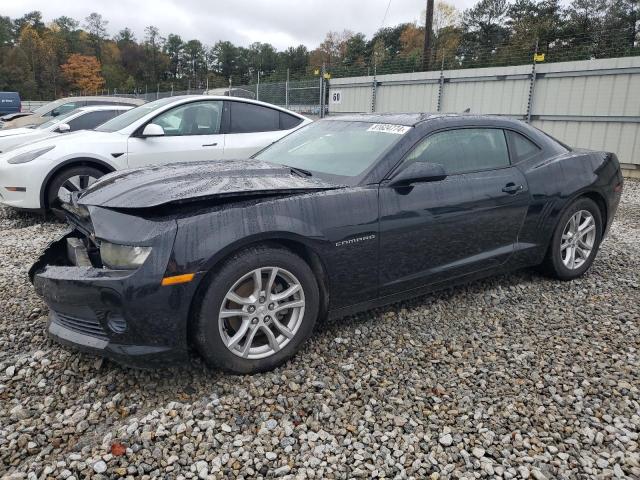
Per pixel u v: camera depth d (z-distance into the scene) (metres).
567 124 12.46
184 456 2.29
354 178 3.32
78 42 98.56
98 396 2.71
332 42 73.44
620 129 11.45
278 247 2.89
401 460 2.31
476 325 3.66
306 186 3.09
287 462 2.28
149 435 2.39
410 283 3.51
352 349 3.27
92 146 6.33
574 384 2.94
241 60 103.50
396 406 2.71
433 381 2.95
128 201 2.76
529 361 3.19
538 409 2.70
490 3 52.78
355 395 2.77
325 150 3.79
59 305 2.76
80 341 2.74
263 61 96.75
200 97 7.05
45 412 2.58
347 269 3.16
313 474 2.21
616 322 3.75
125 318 2.57
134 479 2.16
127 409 2.61
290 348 3.00
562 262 4.41
